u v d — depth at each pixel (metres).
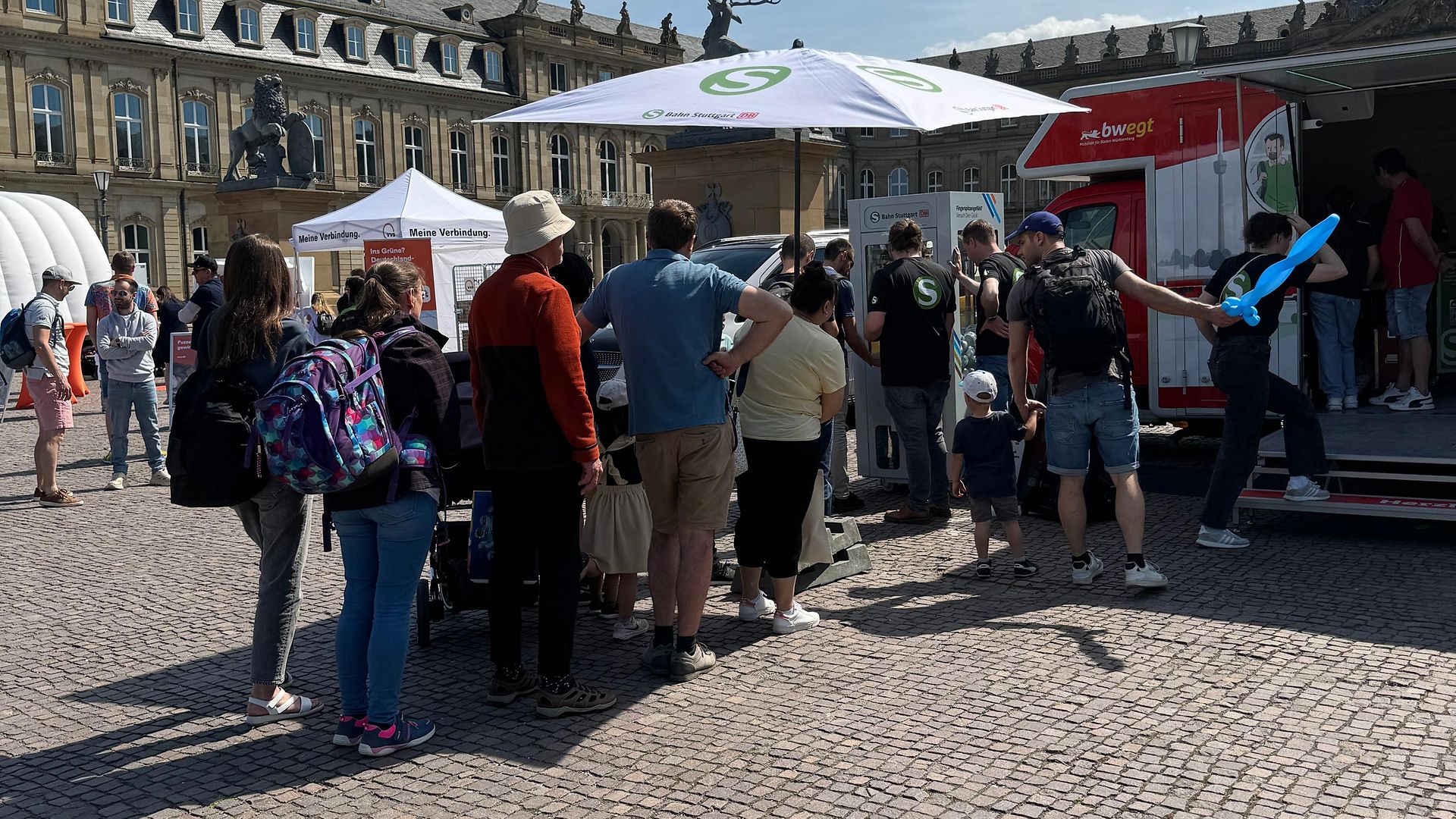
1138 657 5.29
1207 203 9.22
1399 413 8.90
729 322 10.16
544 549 4.79
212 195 56.44
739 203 12.91
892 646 5.60
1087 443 6.41
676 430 5.09
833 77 5.67
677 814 3.90
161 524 9.20
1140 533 6.25
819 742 4.46
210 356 4.66
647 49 77.00
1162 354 9.53
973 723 4.59
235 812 4.02
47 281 10.02
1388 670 5.02
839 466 8.85
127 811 4.06
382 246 14.86
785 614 5.86
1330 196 9.28
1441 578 6.41
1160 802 3.86
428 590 6.10
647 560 5.77
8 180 50.25
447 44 67.25
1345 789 3.91
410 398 4.49
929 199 9.04
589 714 4.86
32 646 6.05
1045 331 6.29
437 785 4.20
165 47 54.44
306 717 4.95
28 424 16.98
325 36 61.94
